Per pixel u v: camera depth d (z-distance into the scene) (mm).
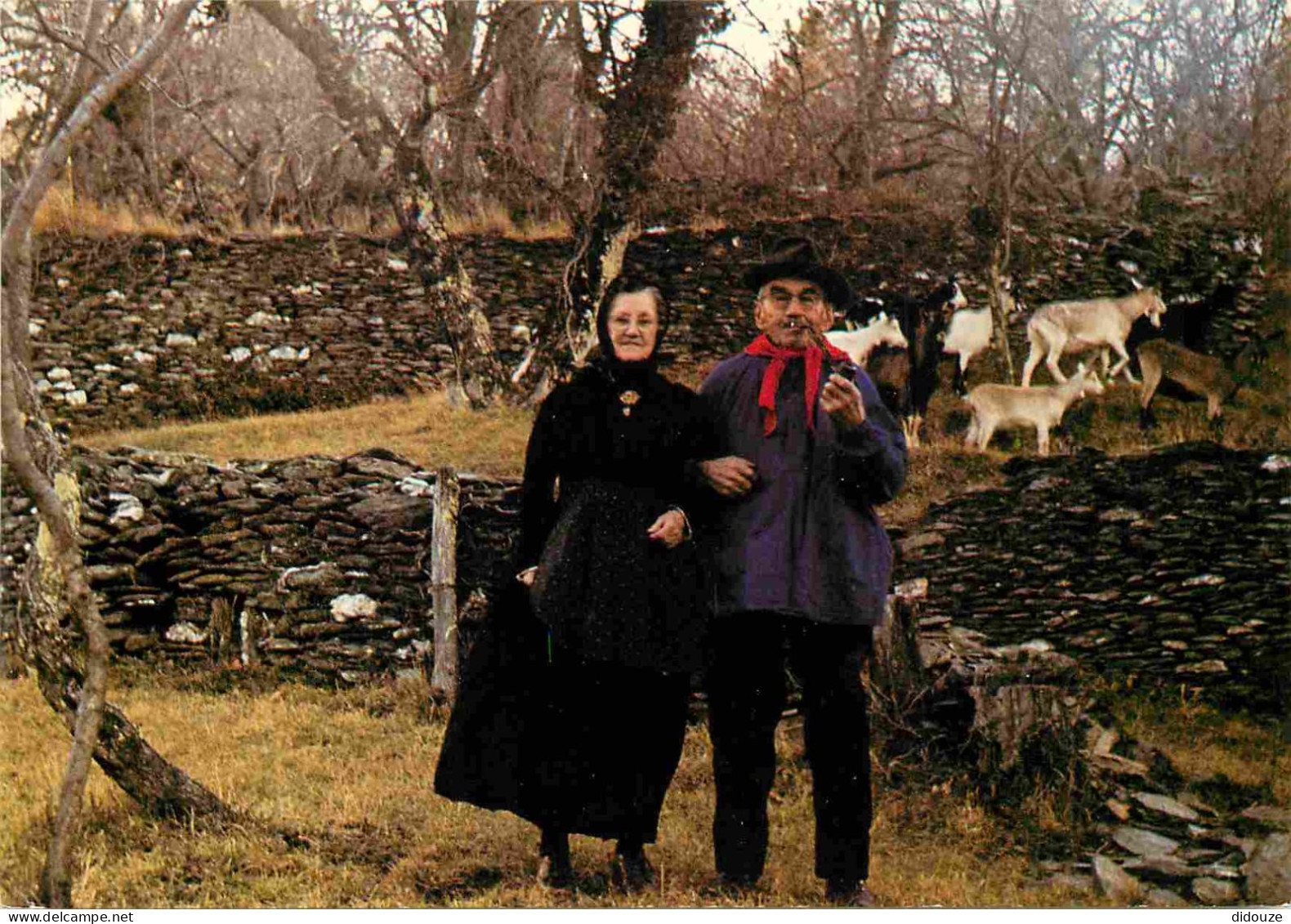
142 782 4008
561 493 3461
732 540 3461
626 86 10352
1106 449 8211
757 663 3471
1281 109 9484
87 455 6906
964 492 7535
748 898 3463
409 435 9461
